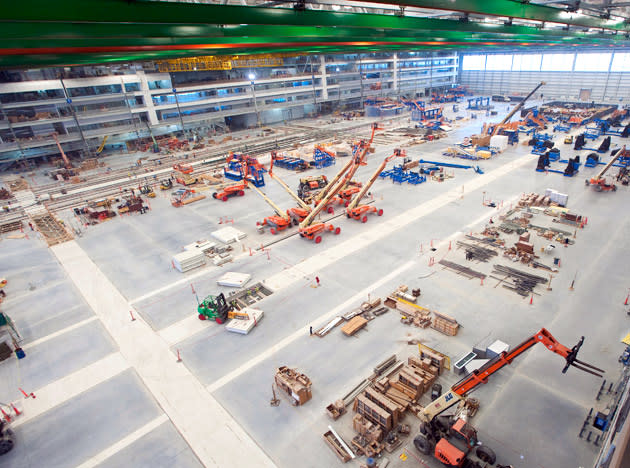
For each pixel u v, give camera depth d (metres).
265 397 16.20
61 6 12.65
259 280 25.02
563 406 14.65
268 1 19.72
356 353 18.14
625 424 6.63
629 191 35.09
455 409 14.86
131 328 21.42
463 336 18.62
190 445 14.38
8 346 20.17
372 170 47.12
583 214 30.89
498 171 43.84
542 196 35.09
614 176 39.19
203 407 15.99
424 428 13.60
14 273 28.77
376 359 17.66
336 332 19.70
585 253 25.05
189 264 26.95
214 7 17.12
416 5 17.80
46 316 23.17
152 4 15.04
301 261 27.02
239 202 40.06
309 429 14.62
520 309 20.25
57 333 21.52
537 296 21.22
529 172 42.69
